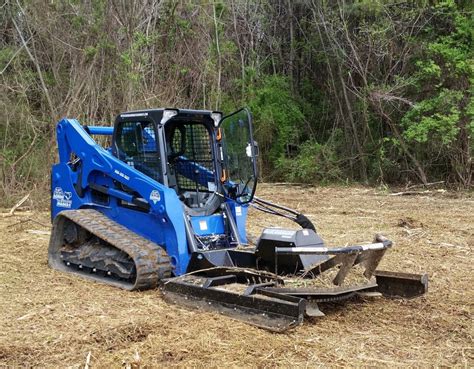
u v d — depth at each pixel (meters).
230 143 6.79
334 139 18.41
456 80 16.02
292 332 5.04
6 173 13.73
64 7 15.24
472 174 16.25
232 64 18.83
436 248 8.72
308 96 19.64
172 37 16.61
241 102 18.48
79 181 7.61
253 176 6.45
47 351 4.59
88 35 14.64
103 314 5.50
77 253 7.18
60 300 6.00
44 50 15.40
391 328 5.25
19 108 14.95
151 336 4.88
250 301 5.24
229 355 4.52
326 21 17.61
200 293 5.64
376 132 17.81
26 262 7.77
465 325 5.35
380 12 16.69
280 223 11.12
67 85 14.95
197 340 4.80
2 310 5.65
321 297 5.45
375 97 16.41
